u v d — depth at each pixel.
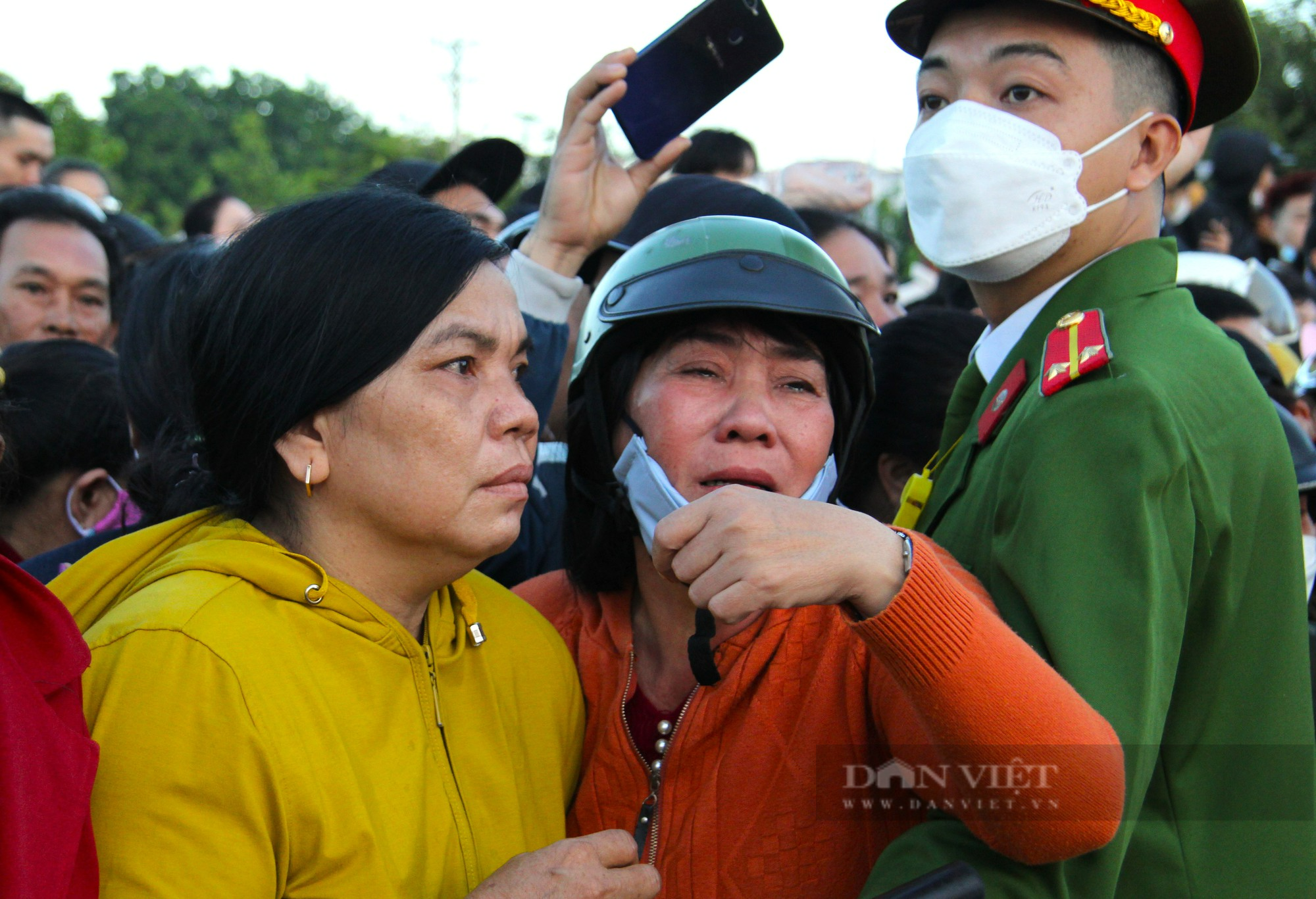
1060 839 1.14
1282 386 2.70
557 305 2.08
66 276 3.28
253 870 1.10
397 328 1.19
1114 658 1.18
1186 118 1.67
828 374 1.55
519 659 1.46
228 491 1.33
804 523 1.14
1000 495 1.36
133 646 1.14
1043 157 1.53
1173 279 1.54
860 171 4.89
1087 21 1.52
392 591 1.29
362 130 28.67
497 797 1.31
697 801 1.42
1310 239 5.48
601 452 1.53
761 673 1.44
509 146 2.63
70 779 1.00
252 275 1.22
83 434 2.20
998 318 1.73
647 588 1.52
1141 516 1.21
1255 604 1.41
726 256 1.47
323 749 1.16
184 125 28.20
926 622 1.11
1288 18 15.04
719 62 1.98
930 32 1.71
